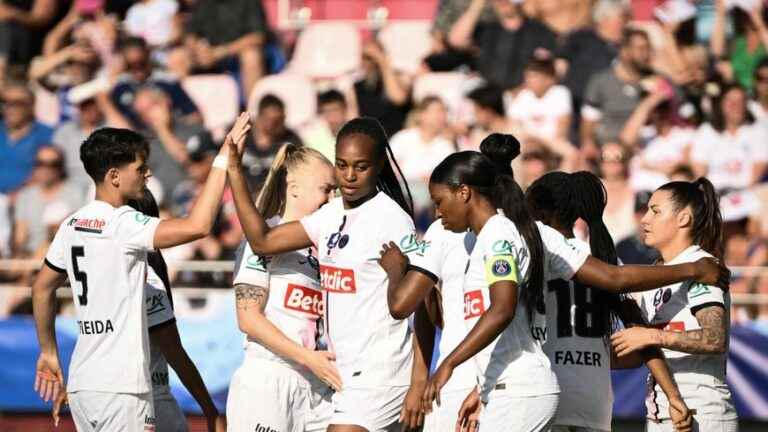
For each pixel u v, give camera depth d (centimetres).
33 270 4166
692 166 4125
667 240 2030
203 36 4550
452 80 4362
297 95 4466
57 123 4444
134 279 1880
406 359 1938
